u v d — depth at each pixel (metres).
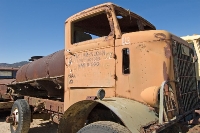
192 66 3.96
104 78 3.57
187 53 3.75
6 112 9.02
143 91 2.97
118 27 3.56
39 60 5.58
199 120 3.15
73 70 4.07
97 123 2.86
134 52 3.32
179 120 3.18
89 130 2.86
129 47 3.37
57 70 4.51
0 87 8.02
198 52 5.85
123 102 2.98
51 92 5.39
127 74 3.33
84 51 3.93
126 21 4.49
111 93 3.45
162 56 3.15
